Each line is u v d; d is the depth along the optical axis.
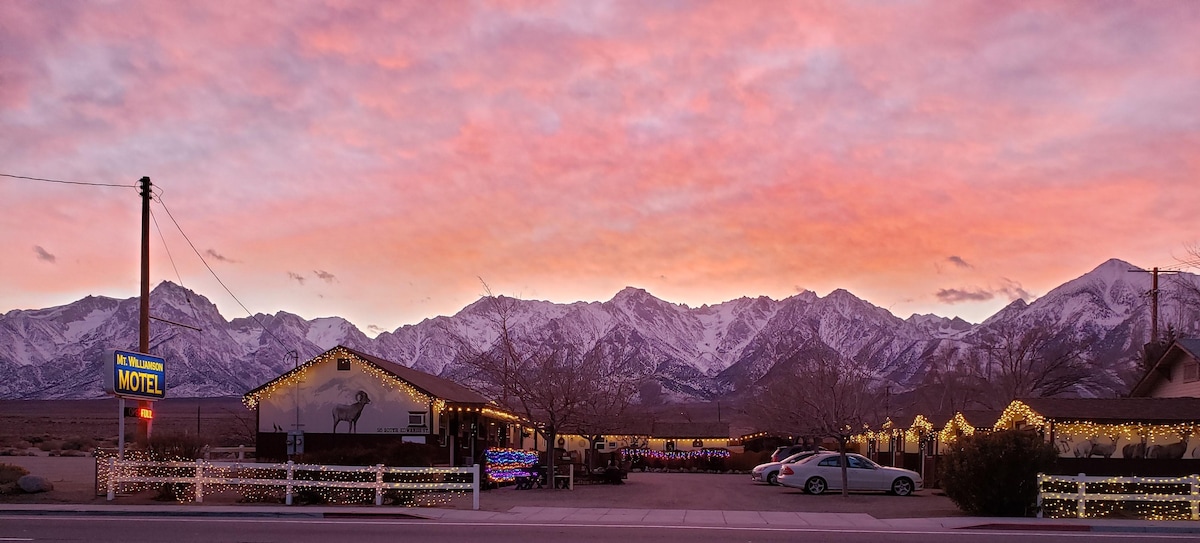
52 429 122.31
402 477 29.95
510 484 40.06
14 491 28.91
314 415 40.44
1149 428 32.91
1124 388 73.81
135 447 29.45
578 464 45.62
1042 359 71.12
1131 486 29.11
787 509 27.89
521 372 46.62
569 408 39.16
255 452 41.91
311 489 27.34
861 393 57.62
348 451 30.02
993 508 26.05
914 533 21.75
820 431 47.19
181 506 25.53
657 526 22.59
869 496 35.12
